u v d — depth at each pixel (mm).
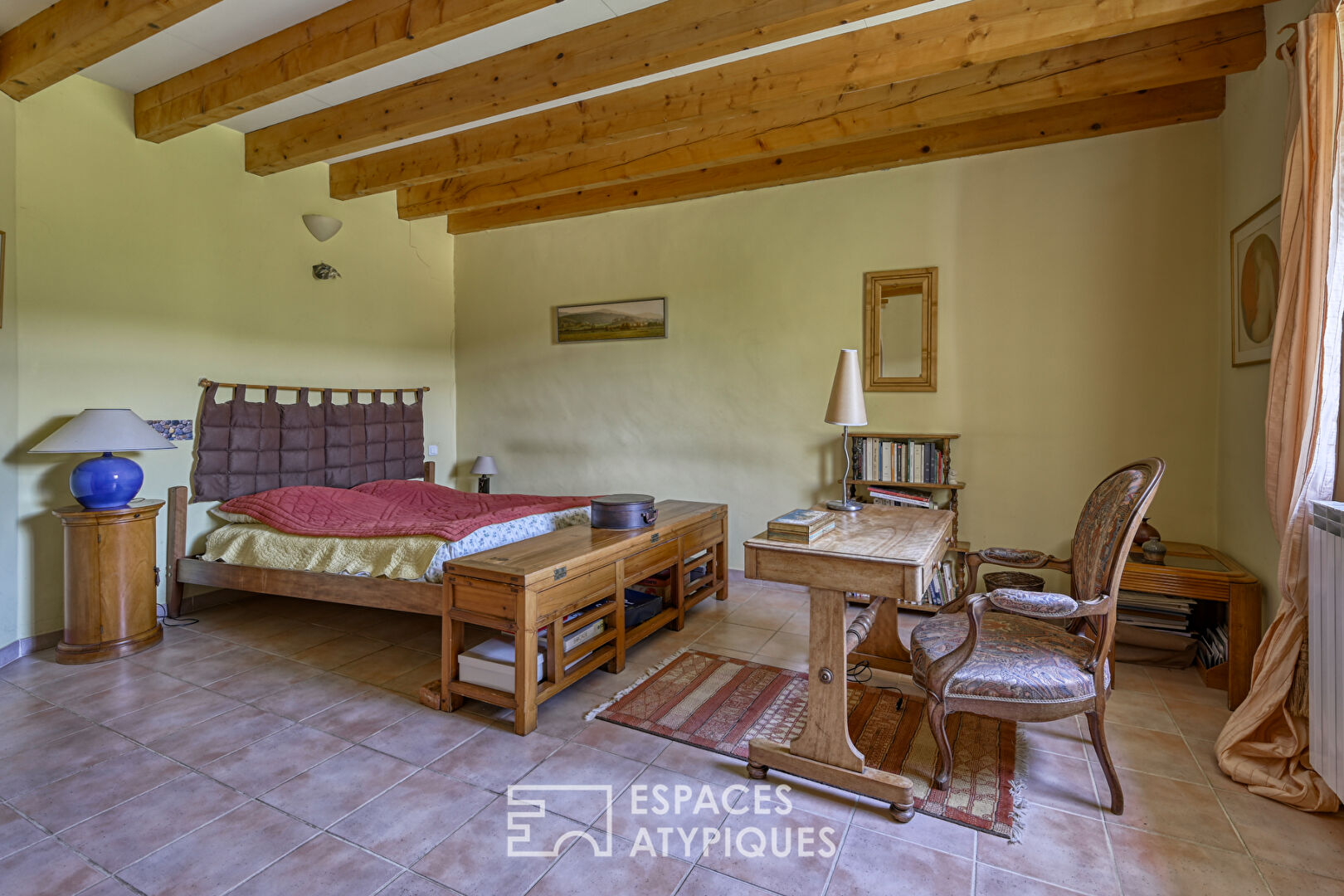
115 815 1896
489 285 5512
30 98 3145
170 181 3721
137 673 2957
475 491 5633
